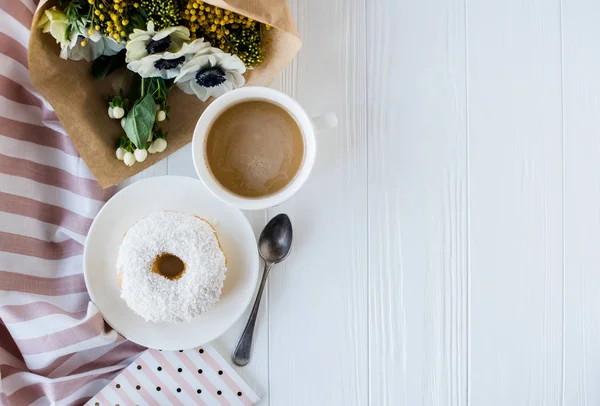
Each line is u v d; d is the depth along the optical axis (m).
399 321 0.72
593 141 0.72
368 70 0.71
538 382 0.72
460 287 0.72
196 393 0.70
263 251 0.70
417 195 0.72
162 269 0.69
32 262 0.69
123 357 0.71
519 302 0.73
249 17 0.60
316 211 0.71
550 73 0.72
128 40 0.62
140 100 0.64
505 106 0.72
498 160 0.72
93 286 0.68
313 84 0.71
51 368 0.69
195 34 0.63
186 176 0.70
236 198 0.64
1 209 0.68
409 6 0.71
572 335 0.72
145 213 0.69
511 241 0.72
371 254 0.72
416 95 0.72
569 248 0.72
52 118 0.69
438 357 0.72
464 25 0.71
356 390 0.72
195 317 0.68
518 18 0.72
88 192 0.70
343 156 0.71
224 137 0.65
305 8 0.71
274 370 0.71
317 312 0.72
